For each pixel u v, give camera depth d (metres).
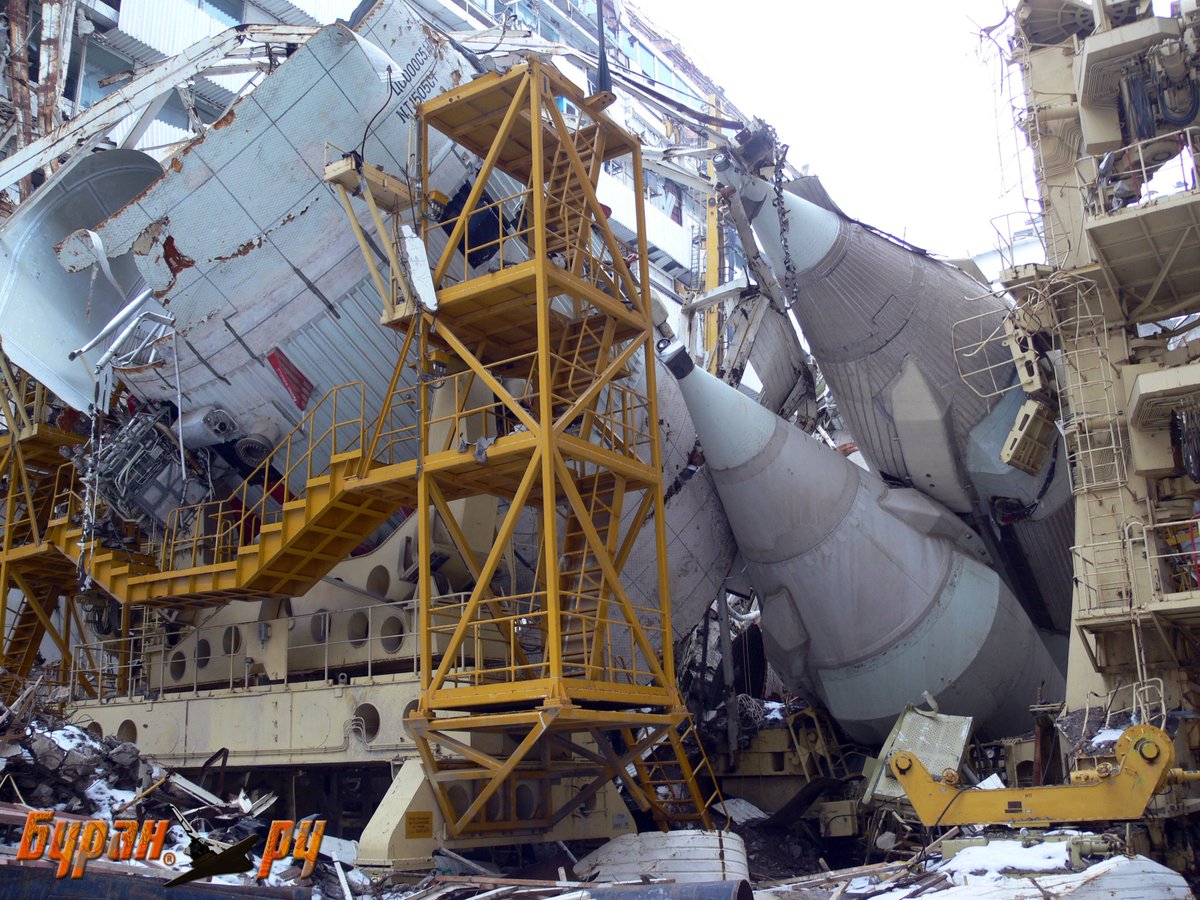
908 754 14.59
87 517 22.28
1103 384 18.52
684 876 16.22
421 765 16.88
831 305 24.70
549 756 18.42
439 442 19.67
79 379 23.56
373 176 18.00
